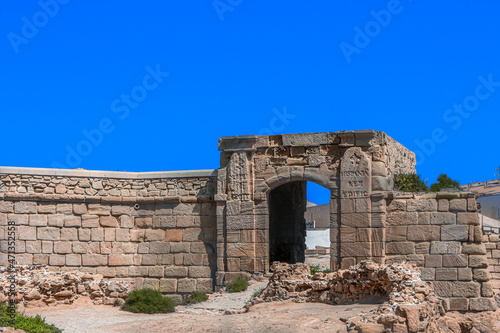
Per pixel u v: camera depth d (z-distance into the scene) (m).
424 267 31.11
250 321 23.23
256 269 33.66
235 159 34.41
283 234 39.38
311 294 27.17
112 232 35.00
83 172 34.84
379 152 32.53
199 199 35.03
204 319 24.53
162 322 24.17
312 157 33.50
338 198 32.88
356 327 20.78
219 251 34.16
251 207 33.94
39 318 23.33
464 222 30.89
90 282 30.09
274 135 34.09
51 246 33.94
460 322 29.89
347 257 32.22
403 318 20.94
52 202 34.22
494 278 36.62
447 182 41.41
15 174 33.91
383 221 31.97
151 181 35.72
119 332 23.14
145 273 35.12
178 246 35.06
